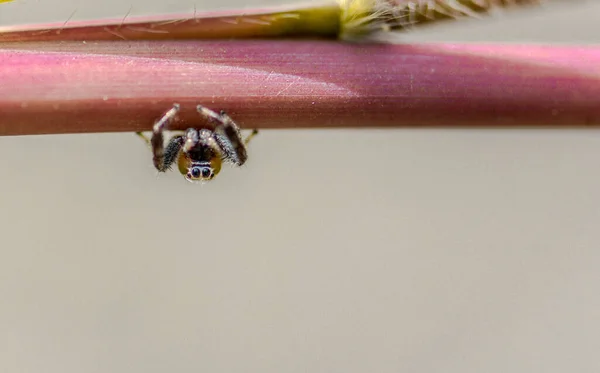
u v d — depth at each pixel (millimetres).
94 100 118
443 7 118
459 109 120
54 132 118
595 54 121
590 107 120
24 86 117
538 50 121
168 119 118
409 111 120
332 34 120
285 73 119
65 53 118
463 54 120
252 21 120
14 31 119
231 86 119
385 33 120
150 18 119
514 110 120
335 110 120
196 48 119
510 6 117
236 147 129
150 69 118
